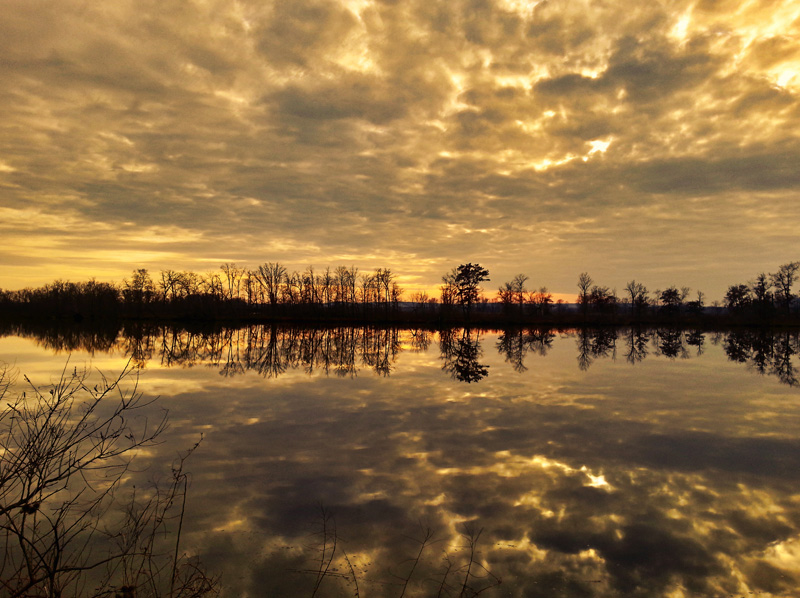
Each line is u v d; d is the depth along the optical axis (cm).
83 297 9912
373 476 1096
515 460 1215
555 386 2325
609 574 707
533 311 10906
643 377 2656
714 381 2536
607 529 848
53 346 4316
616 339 6112
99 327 7262
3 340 4928
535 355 3884
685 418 1686
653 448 1330
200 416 1644
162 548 759
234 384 2303
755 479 1099
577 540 809
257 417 1641
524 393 2133
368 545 787
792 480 1094
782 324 9475
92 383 2188
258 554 751
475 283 9538
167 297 10175
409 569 716
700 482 1079
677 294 11081
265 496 978
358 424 1555
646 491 1024
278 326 8244
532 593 659
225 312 9888
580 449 1314
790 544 797
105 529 802
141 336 5644
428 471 1131
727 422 1633
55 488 966
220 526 845
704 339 6219
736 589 673
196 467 1138
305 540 800
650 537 820
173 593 615
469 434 1448
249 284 10300
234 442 1346
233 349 4203
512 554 762
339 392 2117
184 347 4347
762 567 728
